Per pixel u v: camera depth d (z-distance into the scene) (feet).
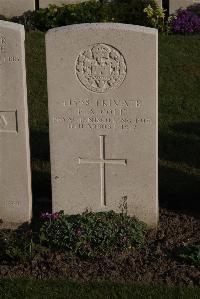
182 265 8.94
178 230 9.82
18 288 8.63
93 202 9.93
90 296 8.48
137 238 9.25
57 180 9.87
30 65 15.49
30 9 18.44
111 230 9.22
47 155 12.12
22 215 10.07
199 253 9.00
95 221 9.37
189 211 10.41
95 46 9.31
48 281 8.71
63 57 9.37
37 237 9.54
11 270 8.92
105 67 9.36
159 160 11.93
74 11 17.67
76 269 8.89
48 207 10.56
